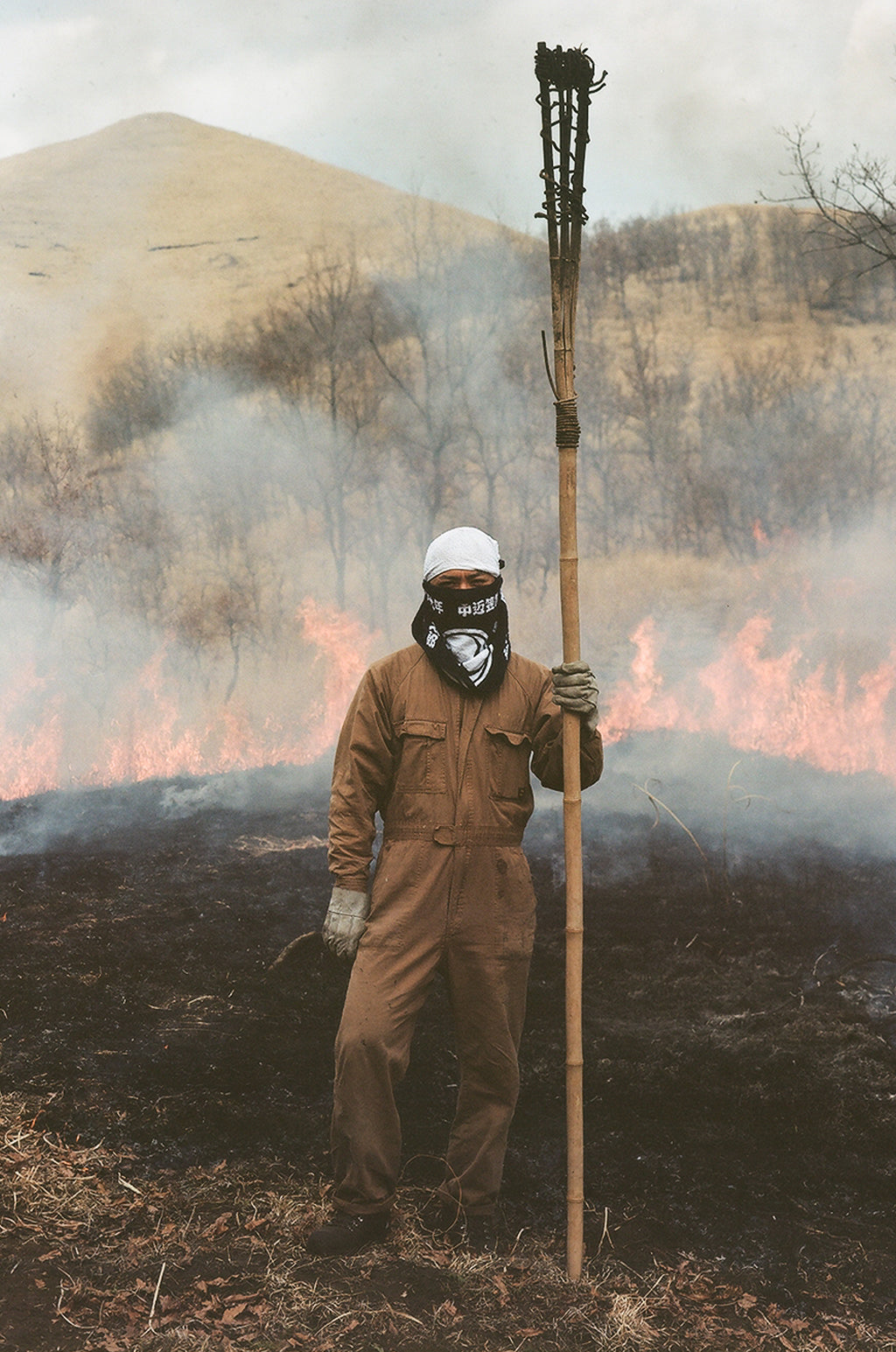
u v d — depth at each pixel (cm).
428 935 310
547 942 547
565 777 302
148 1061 414
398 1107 391
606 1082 409
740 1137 375
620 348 4225
